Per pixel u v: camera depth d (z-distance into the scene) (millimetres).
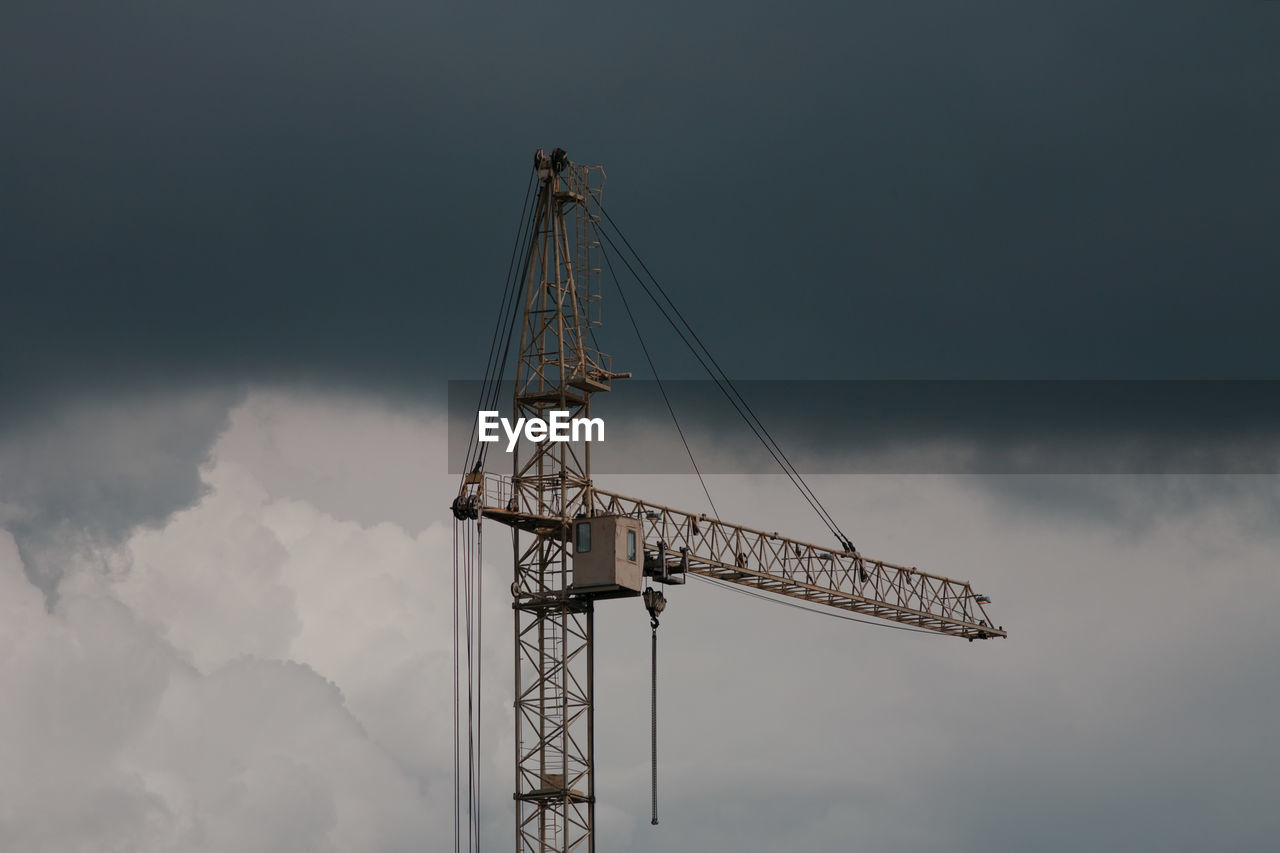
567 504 142125
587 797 140750
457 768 148125
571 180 146250
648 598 144500
